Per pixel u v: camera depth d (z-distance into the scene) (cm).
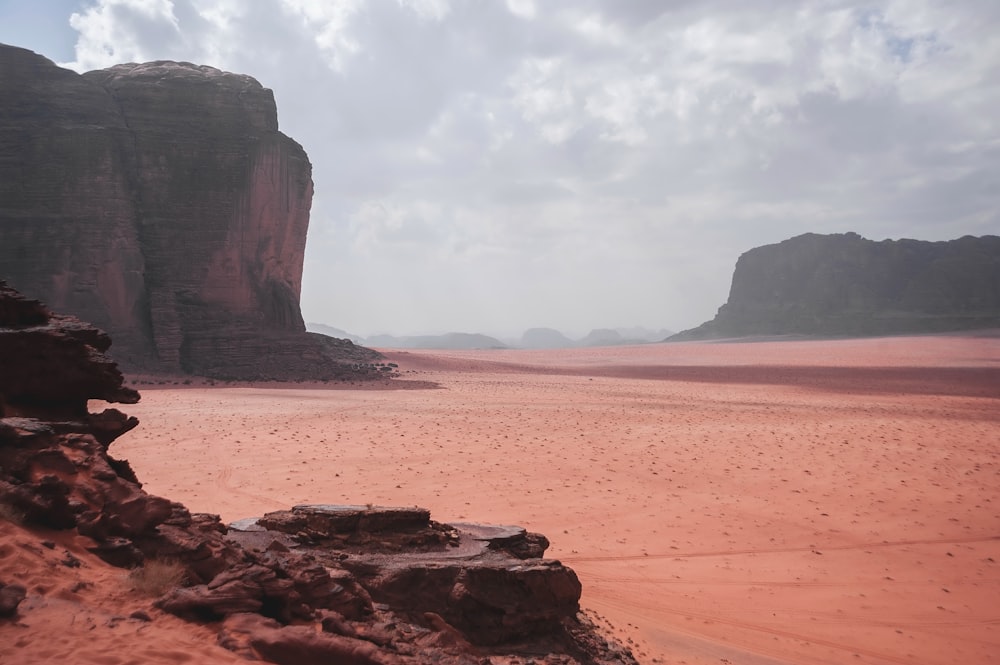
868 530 2652
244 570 891
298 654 778
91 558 898
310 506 1556
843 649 1705
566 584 1419
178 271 7588
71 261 7075
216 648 753
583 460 3709
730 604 1953
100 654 684
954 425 5225
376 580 1318
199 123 7969
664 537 2520
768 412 5997
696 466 3647
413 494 2892
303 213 8631
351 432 4306
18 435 985
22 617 723
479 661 977
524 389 8019
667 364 14438
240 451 3575
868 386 9075
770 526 2680
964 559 2370
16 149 7269
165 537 968
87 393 1212
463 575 1350
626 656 1430
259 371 7600
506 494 2973
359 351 11081
